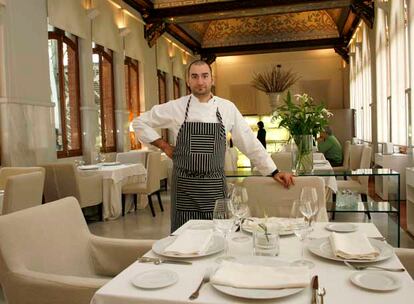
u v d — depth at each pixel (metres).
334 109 13.34
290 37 12.98
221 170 2.46
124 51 8.56
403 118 6.65
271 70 14.87
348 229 1.88
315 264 1.43
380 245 1.60
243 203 1.75
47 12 5.96
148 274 1.34
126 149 8.50
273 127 13.33
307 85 14.71
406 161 6.28
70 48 6.86
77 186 5.14
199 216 2.42
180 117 2.48
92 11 6.96
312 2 8.83
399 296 1.15
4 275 1.64
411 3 5.80
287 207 2.37
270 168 2.52
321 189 2.38
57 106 6.50
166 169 8.86
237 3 9.11
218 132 2.42
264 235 1.53
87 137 7.09
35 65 5.66
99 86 7.76
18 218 1.74
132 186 6.06
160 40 10.70
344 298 1.14
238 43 13.38
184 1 9.27
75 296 1.56
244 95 15.12
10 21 5.20
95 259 2.06
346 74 13.85
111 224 5.50
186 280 1.31
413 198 4.47
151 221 5.65
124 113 8.45
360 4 8.75
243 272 1.27
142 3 8.98
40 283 1.59
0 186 4.29
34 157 5.58
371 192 7.34
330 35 12.80
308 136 3.68
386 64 7.84
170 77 11.54
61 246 1.91
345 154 7.51
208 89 2.46
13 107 5.22
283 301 1.13
